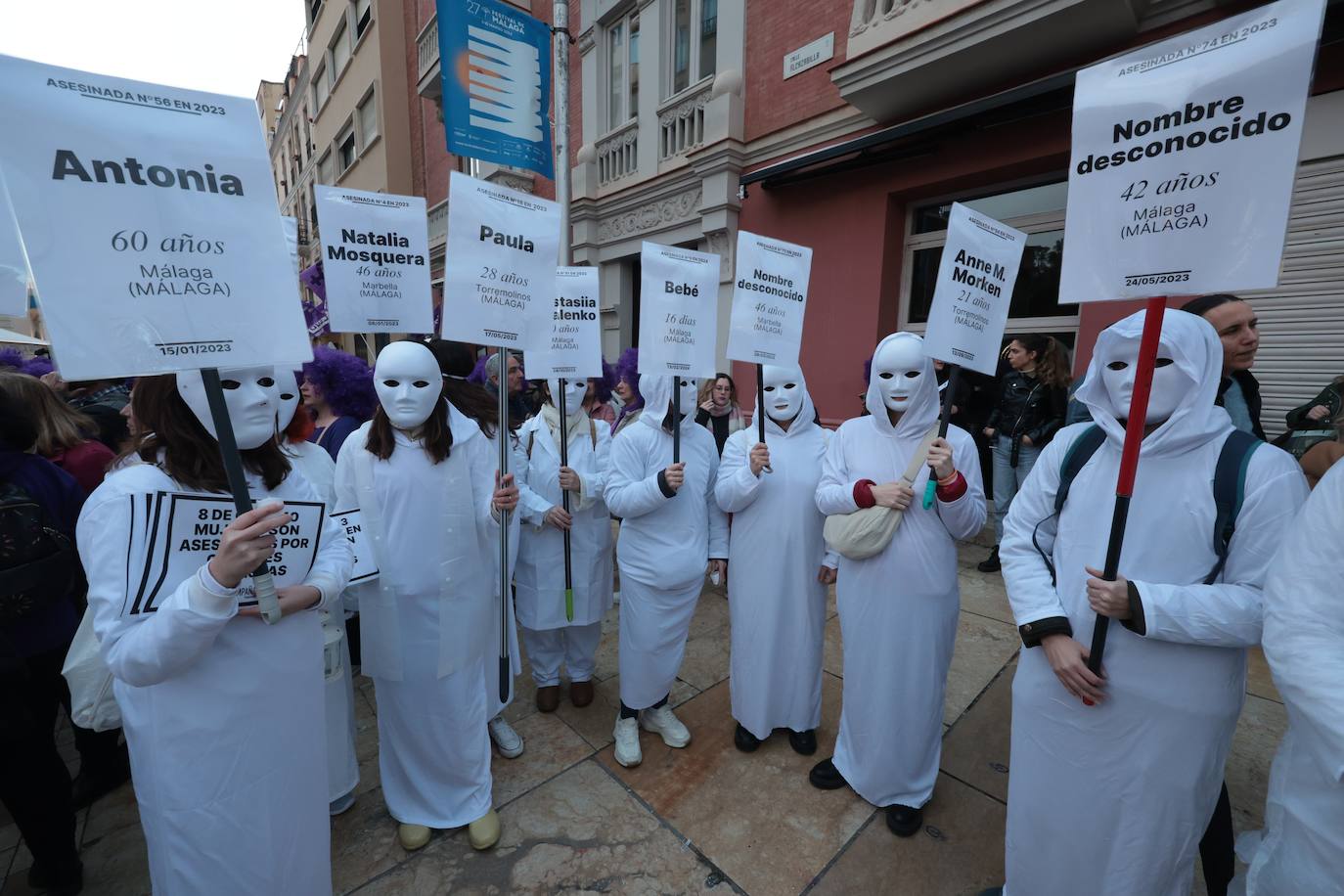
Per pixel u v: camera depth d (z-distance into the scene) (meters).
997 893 1.71
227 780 1.24
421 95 11.80
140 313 0.97
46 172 0.88
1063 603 1.38
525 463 2.74
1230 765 2.26
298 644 1.34
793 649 2.33
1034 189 4.98
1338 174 3.45
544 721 2.68
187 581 1.10
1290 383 3.72
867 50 4.75
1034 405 4.12
